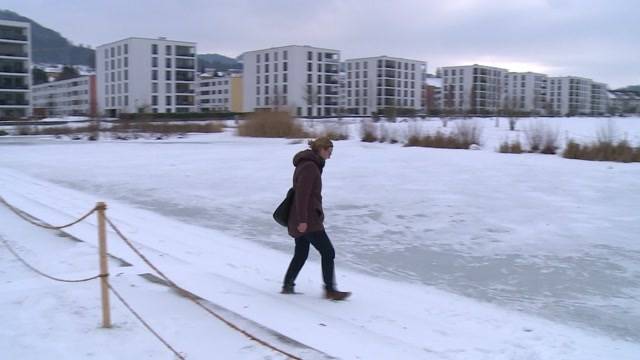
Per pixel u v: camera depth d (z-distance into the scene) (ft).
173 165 67.56
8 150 96.89
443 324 18.11
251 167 63.10
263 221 34.88
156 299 19.80
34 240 29.55
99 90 396.78
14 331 16.84
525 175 50.90
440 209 37.19
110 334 16.57
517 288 21.97
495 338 16.96
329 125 126.52
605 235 30.07
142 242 29.19
